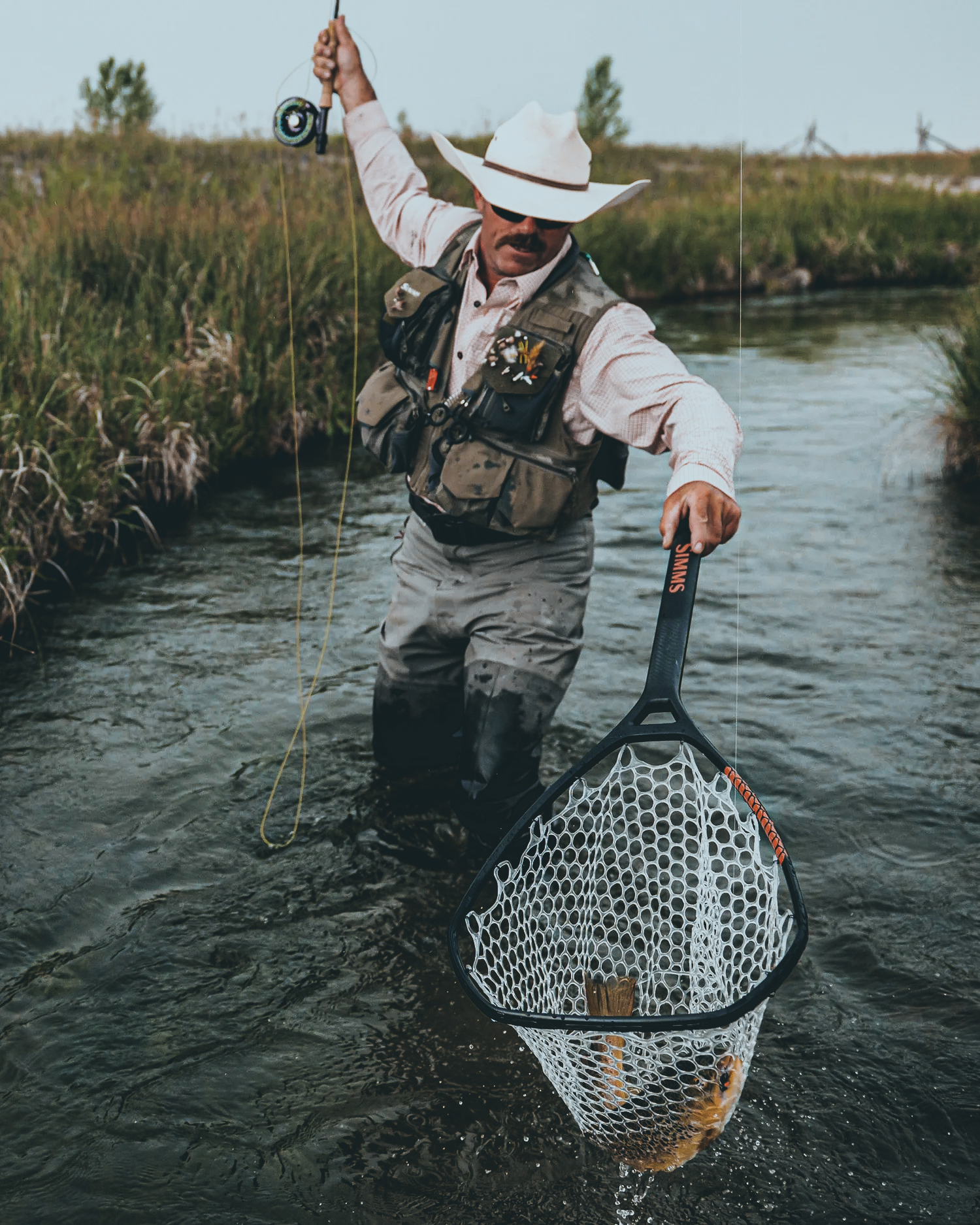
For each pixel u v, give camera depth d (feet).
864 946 8.92
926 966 8.69
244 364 23.57
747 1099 7.48
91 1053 7.89
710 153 94.22
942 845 10.20
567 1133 7.26
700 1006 7.60
